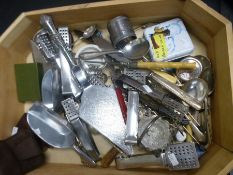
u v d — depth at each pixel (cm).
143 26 86
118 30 79
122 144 77
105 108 80
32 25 85
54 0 103
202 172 72
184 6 75
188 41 81
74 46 88
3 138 81
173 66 80
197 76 81
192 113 80
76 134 81
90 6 76
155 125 78
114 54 83
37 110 83
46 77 83
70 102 82
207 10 68
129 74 81
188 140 80
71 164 84
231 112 66
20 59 89
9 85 84
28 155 79
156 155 78
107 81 86
